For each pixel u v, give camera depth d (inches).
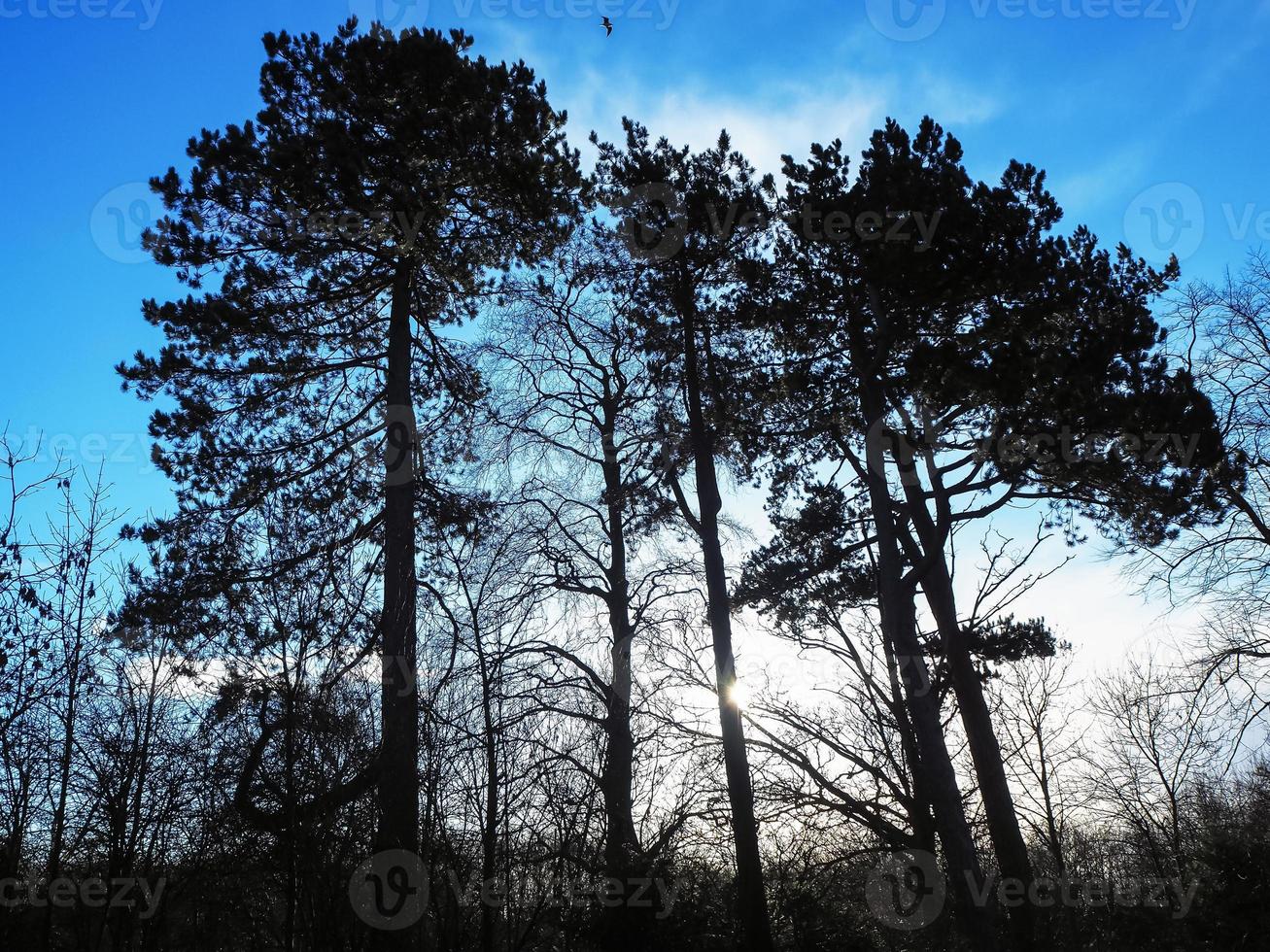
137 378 799.7
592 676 680.4
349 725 437.4
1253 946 754.8
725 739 617.3
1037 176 729.6
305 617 452.1
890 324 737.0
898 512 780.0
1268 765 1045.8
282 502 558.9
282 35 804.0
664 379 784.3
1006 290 706.2
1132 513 720.3
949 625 780.0
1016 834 719.1
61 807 452.1
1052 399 662.5
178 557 665.0
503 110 813.2
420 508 807.1
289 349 822.5
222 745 441.1
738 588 802.2
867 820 774.5
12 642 459.5
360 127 801.6
